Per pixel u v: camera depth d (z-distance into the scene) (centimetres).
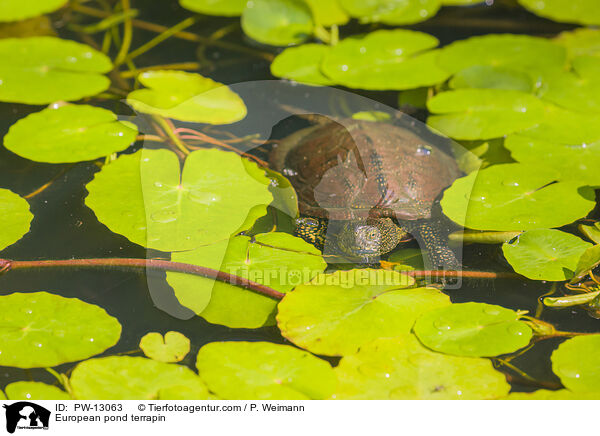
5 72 145
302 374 124
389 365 124
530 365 125
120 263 130
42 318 126
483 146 139
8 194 134
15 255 131
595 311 128
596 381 124
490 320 126
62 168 137
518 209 133
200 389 123
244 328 127
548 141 139
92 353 125
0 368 124
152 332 126
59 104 142
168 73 147
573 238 131
